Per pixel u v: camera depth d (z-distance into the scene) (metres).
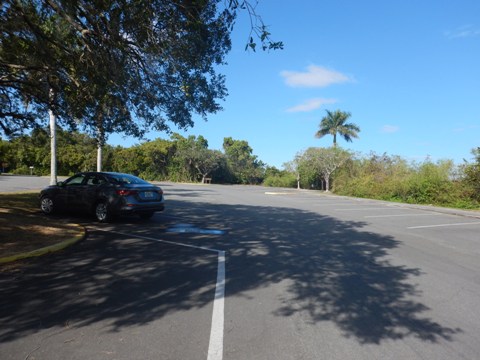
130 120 10.94
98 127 11.36
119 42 7.86
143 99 9.91
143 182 12.14
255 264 7.27
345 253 8.52
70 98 10.45
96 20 7.71
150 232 10.44
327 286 6.02
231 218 14.02
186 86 9.43
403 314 4.91
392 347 3.98
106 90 8.87
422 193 25.16
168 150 53.47
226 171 59.06
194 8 7.54
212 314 4.75
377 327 4.49
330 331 4.35
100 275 6.28
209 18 8.16
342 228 12.41
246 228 11.73
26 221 10.19
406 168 31.09
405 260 7.99
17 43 9.27
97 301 5.11
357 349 3.92
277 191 37.66
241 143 72.00
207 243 9.20
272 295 5.53
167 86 9.62
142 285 5.82
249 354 3.77
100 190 11.59
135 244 8.77
